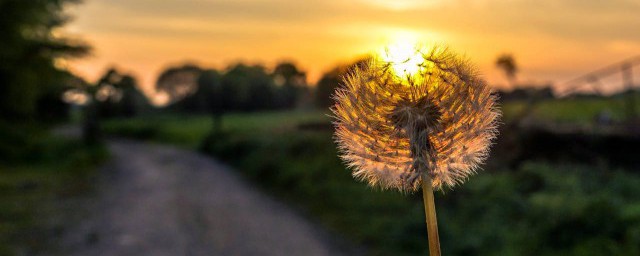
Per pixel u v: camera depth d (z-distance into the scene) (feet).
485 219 37.63
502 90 63.67
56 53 107.45
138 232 48.67
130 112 293.02
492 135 3.60
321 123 106.42
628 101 53.57
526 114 52.65
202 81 287.89
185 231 49.29
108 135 256.73
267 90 275.59
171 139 209.05
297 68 270.05
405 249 39.32
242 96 275.39
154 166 110.22
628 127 43.83
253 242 45.50
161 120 274.98
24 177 83.46
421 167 3.51
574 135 45.11
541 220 34.35
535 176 41.42
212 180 86.38
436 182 3.57
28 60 106.32
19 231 47.70
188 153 147.95
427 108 3.54
